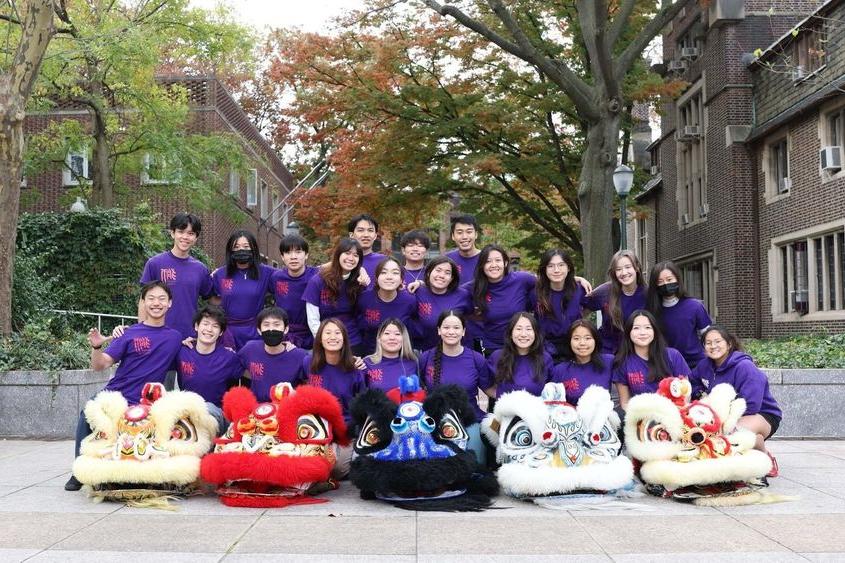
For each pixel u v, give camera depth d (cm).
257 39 2062
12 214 1041
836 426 952
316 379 660
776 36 2114
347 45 1773
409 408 587
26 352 993
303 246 757
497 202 2083
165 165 1911
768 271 2038
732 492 587
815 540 481
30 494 622
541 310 729
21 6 1550
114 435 598
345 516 549
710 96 2247
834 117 1753
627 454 651
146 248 1805
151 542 477
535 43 1927
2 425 961
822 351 1058
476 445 634
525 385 664
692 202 2467
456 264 743
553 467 584
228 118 2523
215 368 675
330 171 2822
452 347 676
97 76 1794
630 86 1872
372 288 732
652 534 497
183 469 588
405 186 1873
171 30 1861
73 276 1747
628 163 2180
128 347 659
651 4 1942
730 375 680
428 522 531
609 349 750
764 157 2048
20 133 1044
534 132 1911
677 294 723
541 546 469
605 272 1645
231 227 2528
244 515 552
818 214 1789
